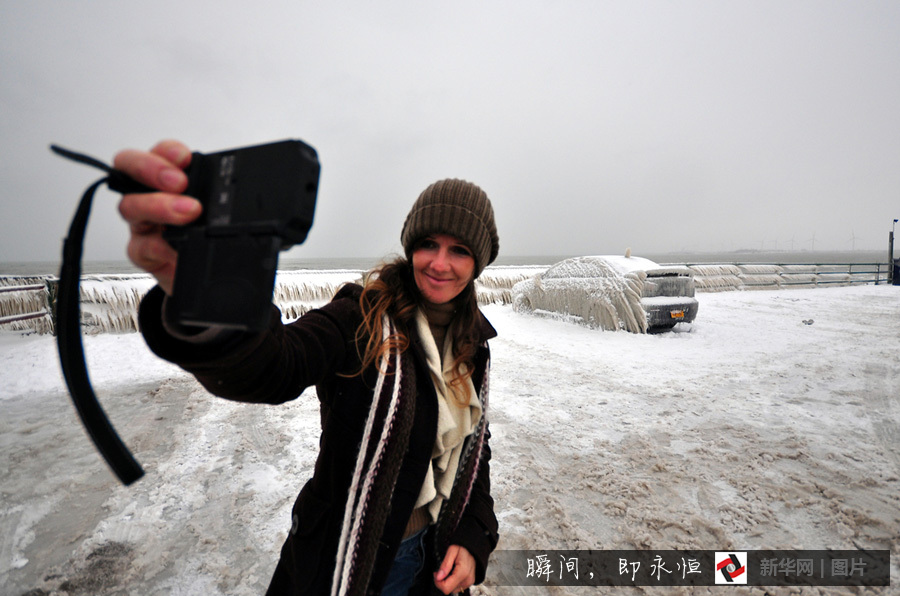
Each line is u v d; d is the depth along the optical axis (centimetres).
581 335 753
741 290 1462
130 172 51
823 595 192
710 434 353
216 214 56
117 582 199
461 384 108
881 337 707
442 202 99
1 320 681
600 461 311
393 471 87
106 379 519
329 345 89
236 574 204
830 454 314
